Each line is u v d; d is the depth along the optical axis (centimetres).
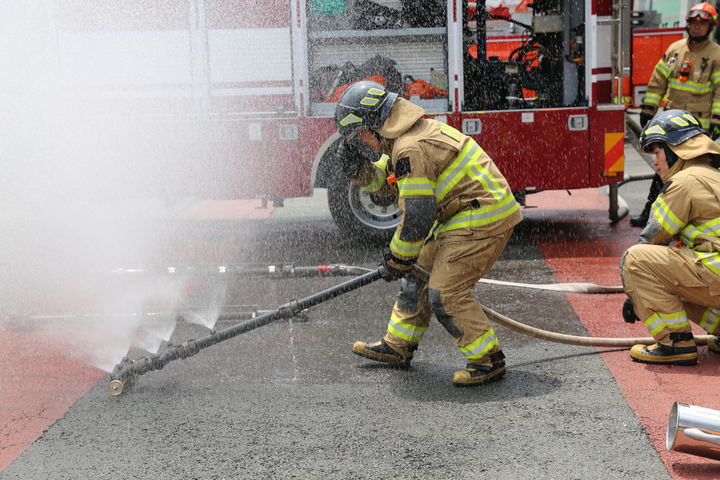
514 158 998
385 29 997
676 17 1936
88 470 451
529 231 1130
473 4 1086
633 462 441
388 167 589
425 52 1003
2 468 455
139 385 578
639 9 1959
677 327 580
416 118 532
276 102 997
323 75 1005
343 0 992
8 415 529
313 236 1138
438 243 557
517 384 561
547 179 1004
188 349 567
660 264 574
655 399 525
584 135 995
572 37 1041
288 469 445
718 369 576
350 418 511
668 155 585
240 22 987
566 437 473
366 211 1046
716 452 424
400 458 454
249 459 459
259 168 1010
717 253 568
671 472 429
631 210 1267
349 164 578
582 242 1045
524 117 992
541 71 1137
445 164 531
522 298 788
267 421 510
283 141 1002
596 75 989
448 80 995
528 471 434
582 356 616
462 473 434
